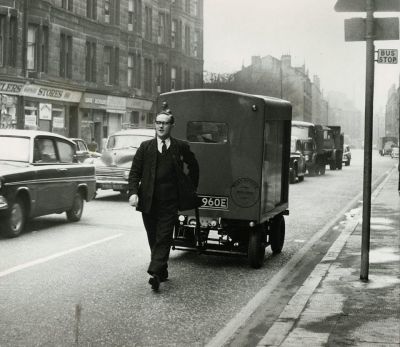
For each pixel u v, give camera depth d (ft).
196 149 30.22
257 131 29.63
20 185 36.06
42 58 110.52
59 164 41.39
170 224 24.62
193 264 30.68
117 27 137.69
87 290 24.12
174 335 18.78
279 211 33.24
